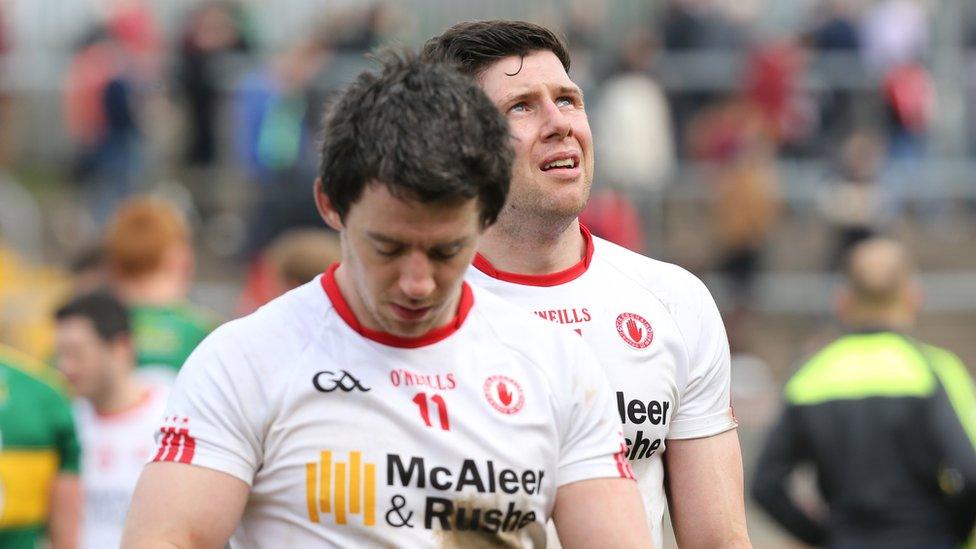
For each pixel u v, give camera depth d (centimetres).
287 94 4038
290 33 4997
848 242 3953
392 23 4278
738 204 4069
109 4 4606
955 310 4447
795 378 1914
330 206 870
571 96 1055
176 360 2075
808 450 1892
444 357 882
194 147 4394
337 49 4138
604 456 902
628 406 1040
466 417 871
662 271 1101
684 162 4256
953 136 4625
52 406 1789
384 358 873
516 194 1039
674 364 1062
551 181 1034
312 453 857
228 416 859
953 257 4491
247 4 4856
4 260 4159
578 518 889
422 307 845
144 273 2156
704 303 1096
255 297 3180
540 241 1059
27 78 4775
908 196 4466
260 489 868
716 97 4322
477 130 830
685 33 4350
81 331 1903
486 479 866
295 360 870
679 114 4309
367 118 831
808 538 1916
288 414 860
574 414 901
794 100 4291
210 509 846
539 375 896
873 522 1834
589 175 1059
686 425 1071
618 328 1056
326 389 863
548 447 886
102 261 2431
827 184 4162
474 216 835
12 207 4412
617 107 3978
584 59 4166
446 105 828
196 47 4369
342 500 852
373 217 823
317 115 4006
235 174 4378
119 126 4241
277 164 3991
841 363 1878
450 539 862
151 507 845
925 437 1822
